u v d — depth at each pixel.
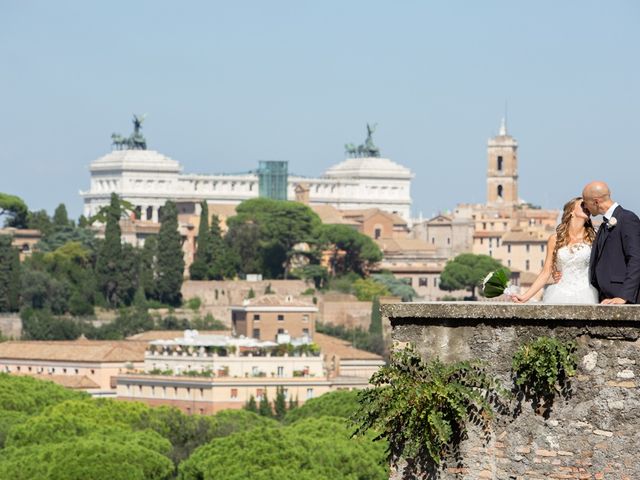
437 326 64.50
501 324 63.69
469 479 63.78
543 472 62.94
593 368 62.53
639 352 62.19
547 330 63.09
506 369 63.56
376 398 64.94
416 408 64.06
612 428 62.28
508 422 63.41
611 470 62.22
